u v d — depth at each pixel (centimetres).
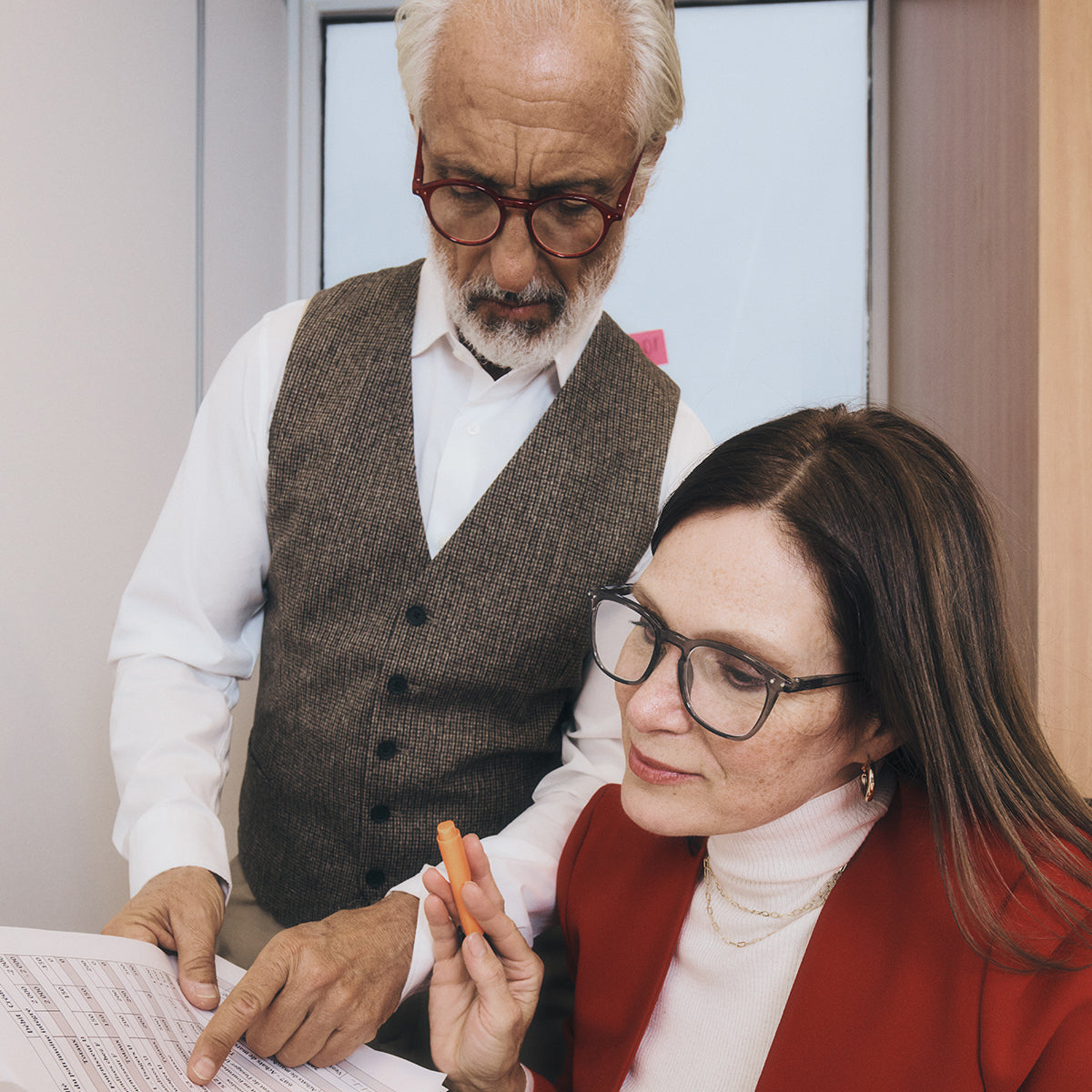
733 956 85
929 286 214
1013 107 162
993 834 78
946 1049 72
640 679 77
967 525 77
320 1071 77
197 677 118
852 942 78
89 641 167
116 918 84
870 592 72
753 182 246
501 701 118
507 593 114
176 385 197
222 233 218
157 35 187
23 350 147
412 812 117
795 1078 75
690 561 75
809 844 82
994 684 78
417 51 98
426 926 90
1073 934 72
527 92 93
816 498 73
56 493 156
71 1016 68
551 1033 121
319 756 117
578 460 116
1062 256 150
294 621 119
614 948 94
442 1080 79
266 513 121
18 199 145
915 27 223
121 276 175
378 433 116
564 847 105
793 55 243
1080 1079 67
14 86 143
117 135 173
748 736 70
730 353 251
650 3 98
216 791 108
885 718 76
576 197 98
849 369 248
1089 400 150
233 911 128
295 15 252
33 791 153
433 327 118
